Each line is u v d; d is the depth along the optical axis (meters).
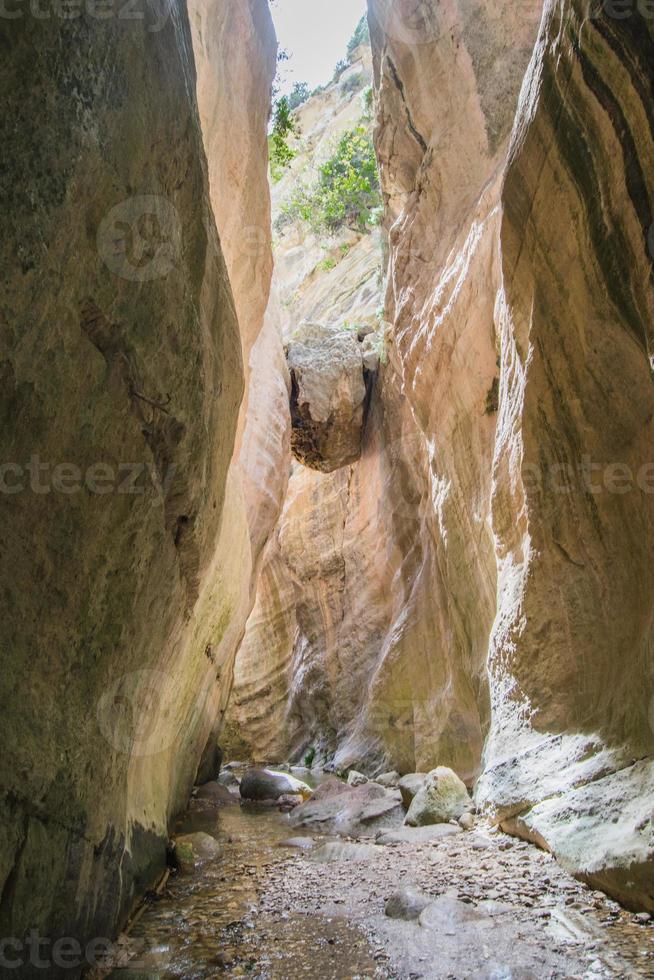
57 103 1.97
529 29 7.47
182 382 3.14
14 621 2.11
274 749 15.03
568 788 4.55
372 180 15.75
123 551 2.85
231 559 7.30
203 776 9.59
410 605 10.95
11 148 1.80
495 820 5.39
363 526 13.55
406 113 9.30
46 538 2.23
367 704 11.59
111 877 3.16
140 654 3.40
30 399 2.03
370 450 13.61
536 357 4.96
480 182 8.02
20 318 1.92
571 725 5.07
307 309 19.58
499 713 6.03
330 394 13.32
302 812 6.93
